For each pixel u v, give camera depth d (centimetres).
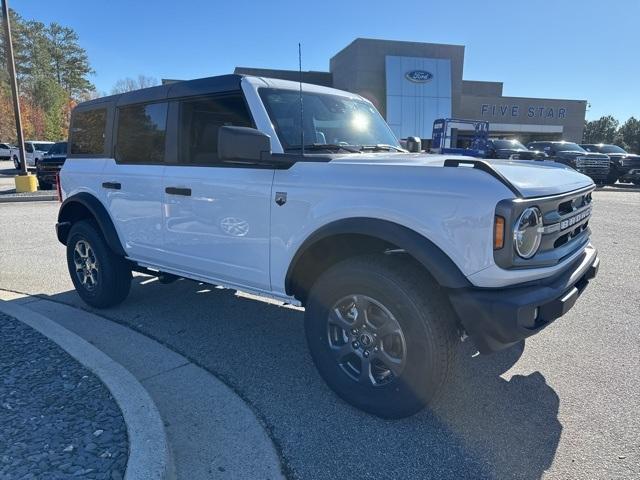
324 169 302
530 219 255
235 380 348
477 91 4716
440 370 269
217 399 322
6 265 673
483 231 248
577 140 4431
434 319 267
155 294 546
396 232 268
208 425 292
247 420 297
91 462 238
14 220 1072
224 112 366
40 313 481
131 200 432
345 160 302
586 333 431
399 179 273
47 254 743
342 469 254
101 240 469
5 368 337
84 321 461
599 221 1081
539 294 259
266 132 338
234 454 265
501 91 4797
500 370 363
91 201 471
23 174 1747
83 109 500
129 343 410
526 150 1942
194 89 379
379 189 277
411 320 269
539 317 267
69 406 288
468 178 256
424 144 2750
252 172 336
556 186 286
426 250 261
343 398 310
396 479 247
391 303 275
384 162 290
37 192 1655
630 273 632
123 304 511
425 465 257
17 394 302
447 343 270
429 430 288
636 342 411
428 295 271
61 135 5381
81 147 503
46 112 5419
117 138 454
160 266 425
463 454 266
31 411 283
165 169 400
